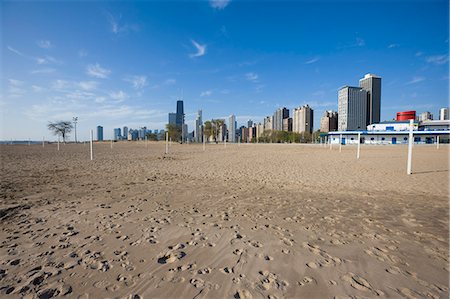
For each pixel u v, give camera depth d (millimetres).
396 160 17672
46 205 5770
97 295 2490
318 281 2727
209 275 2848
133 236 3959
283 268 2994
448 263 3129
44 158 19109
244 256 3295
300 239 3867
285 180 9367
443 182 8766
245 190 7562
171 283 2691
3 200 6172
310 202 6137
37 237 3908
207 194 7012
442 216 5000
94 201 6176
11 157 19906
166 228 4320
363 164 15086
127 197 6621
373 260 3199
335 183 8711
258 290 2566
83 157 20688
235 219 4824
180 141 80750
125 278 2781
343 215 5078
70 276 2816
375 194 7008
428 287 2629
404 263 3127
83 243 3688
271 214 5152
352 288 2605
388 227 4387
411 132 10773
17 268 2982
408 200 6316
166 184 8531
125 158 20016
